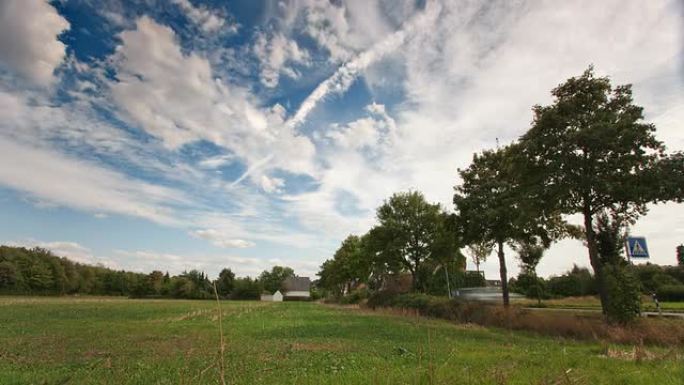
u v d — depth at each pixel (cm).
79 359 1623
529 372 1115
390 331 2730
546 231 3666
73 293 13238
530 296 6481
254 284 15288
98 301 8938
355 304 8938
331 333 2653
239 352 1762
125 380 1191
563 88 2894
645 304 4234
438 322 3594
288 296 18700
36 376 1262
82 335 2550
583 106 2820
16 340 2284
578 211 2903
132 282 13962
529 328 2748
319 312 5747
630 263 2764
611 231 2925
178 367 1354
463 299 4203
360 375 1112
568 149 2688
